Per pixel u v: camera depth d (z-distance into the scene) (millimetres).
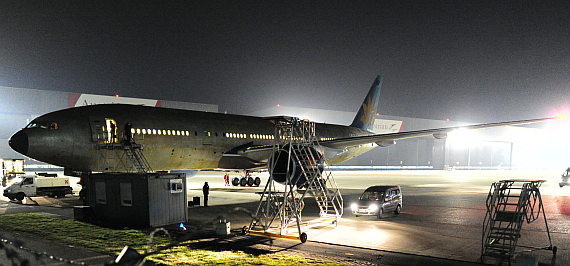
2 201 27797
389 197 21484
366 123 50344
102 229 16781
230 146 32656
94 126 25266
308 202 28125
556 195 34125
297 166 18312
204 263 11508
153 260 11773
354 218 20641
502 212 12734
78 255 12164
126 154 25906
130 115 27219
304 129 19062
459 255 12859
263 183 47969
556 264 11859
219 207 24641
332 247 13938
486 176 75312
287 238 15188
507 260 12320
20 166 44219
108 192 18875
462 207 25438
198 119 31250
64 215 20906
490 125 30922
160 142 27859
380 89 52031
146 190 17469
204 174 73688
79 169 26172
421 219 20344
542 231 17094
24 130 23859
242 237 15555
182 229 17016
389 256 12672
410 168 116062
